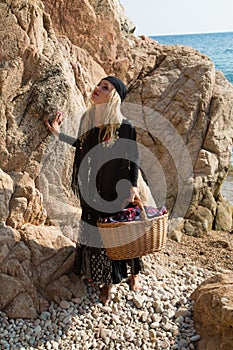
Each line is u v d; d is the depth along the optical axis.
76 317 4.32
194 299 4.61
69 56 5.98
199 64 7.03
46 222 4.94
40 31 5.15
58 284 4.51
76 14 6.50
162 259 5.84
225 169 7.18
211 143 6.89
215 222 7.06
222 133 7.01
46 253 4.53
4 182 4.56
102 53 6.84
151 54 7.48
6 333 4.09
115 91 4.24
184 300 4.63
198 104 6.87
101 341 4.13
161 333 4.22
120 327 4.27
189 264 5.86
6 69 4.77
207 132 6.89
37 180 4.86
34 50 4.90
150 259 5.66
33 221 4.75
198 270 5.68
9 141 4.70
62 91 4.91
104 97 4.24
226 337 3.94
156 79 7.00
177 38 106.81
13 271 4.32
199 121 6.86
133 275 4.67
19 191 4.65
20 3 4.90
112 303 4.50
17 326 4.18
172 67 7.20
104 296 4.51
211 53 54.19
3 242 4.36
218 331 4.03
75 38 6.57
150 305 4.54
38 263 4.46
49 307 4.39
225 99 7.00
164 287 4.91
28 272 4.38
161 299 4.66
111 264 4.37
